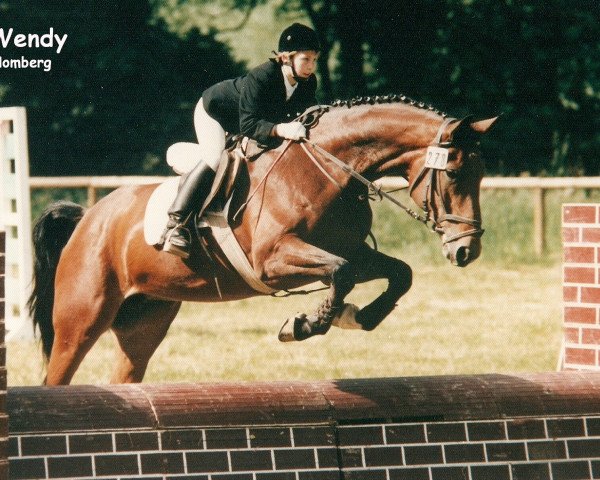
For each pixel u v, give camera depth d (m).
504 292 21.23
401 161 7.52
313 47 7.80
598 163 34.06
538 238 25.80
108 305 8.82
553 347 15.21
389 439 6.23
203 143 8.09
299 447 6.07
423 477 6.20
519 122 34.47
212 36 34.12
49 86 33.53
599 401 6.70
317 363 13.80
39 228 9.29
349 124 7.57
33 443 5.64
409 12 34.25
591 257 8.02
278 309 19.62
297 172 7.53
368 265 7.70
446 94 34.91
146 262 8.41
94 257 8.77
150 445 5.82
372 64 35.06
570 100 33.94
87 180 22.89
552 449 6.49
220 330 17.00
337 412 6.20
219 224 7.83
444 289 21.66
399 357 14.32
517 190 26.31
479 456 6.33
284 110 7.97
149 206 8.42
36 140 33.72
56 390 5.86
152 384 6.09
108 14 33.41
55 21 33.19
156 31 33.88
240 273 7.86
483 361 13.99
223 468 5.89
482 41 34.34
